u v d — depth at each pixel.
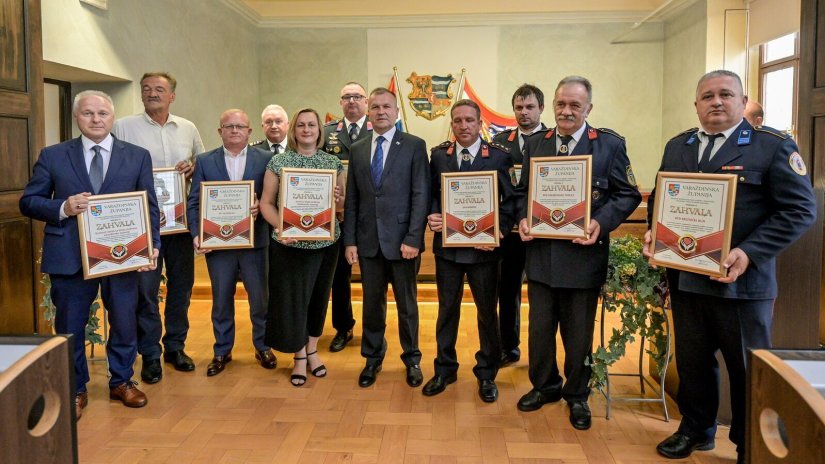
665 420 2.62
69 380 1.36
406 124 7.78
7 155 2.92
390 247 2.87
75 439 1.38
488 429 2.52
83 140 2.62
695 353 2.23
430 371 3.26
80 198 2.47
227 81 6.86
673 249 2.12
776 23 5.64
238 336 3.99
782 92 5.69
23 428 1.21
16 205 2.97
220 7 6.64
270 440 2.42
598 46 7.61
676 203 2.12
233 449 2.35
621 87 7.64
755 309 2.04
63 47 4.00
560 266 2.46
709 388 2.27
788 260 2.46
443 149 2.88
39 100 3.13
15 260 2.98
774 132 2.01
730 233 1.96
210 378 3.16
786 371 1.15
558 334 3.91
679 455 2.27
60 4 3.97
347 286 3.70
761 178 1.99
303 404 2.80
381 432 2.49
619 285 2.62
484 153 2.76
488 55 7.66
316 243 2.92
